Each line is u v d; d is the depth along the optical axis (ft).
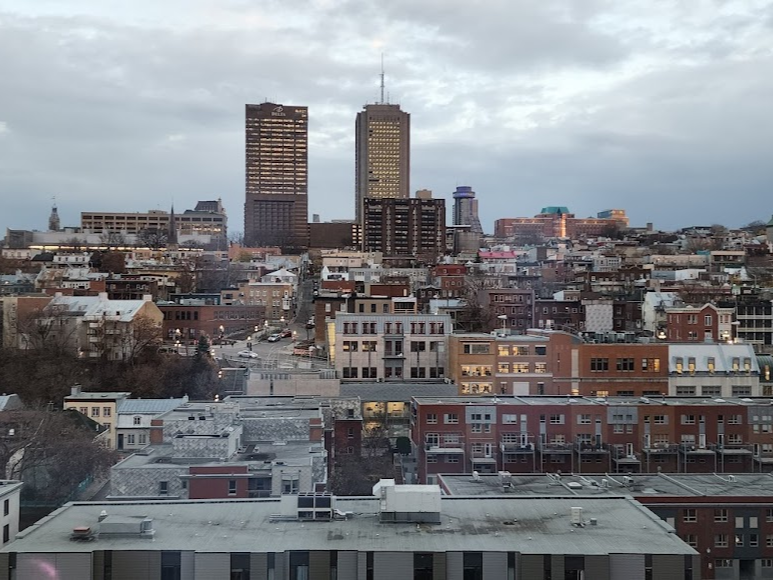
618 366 616.39
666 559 249.34
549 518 282.36
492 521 278.26
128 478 364.79
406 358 655.35
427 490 278.67
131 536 260.62
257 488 360.48
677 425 508.94
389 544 256.11
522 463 501.15
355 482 484.74
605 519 281.33
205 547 252.62
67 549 250.16
